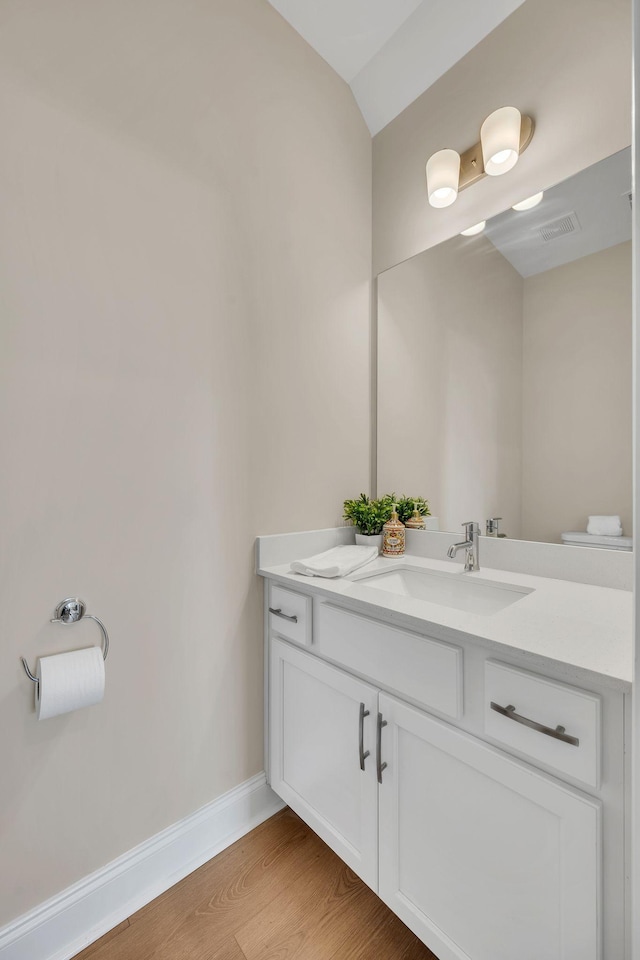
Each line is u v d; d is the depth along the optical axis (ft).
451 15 4.58
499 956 2.61
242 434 4.44
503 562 4.45
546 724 2.39
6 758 3.10
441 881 2.94
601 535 3.81
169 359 3.89
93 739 3.49
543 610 3.14
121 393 3.61
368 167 5.79
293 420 4.90
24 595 3.16
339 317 5.39
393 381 5.55
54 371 3.27
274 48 4.74
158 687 3.86
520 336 4.32
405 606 3.27
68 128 3.33
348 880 3.93
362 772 3.50
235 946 3.36
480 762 2.68
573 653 2.39
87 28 3.43
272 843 4.33
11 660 3.10
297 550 4.86
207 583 4.18
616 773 2.16
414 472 5.30
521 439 4.32
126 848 3.67
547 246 4.12
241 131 4.43
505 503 4.43
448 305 4.94
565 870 2.31
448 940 2.88
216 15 4.25
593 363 3.85
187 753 4.06
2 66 3.05
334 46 5.11
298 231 4.94
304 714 4.12
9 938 3.08
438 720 2.96
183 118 4.00
